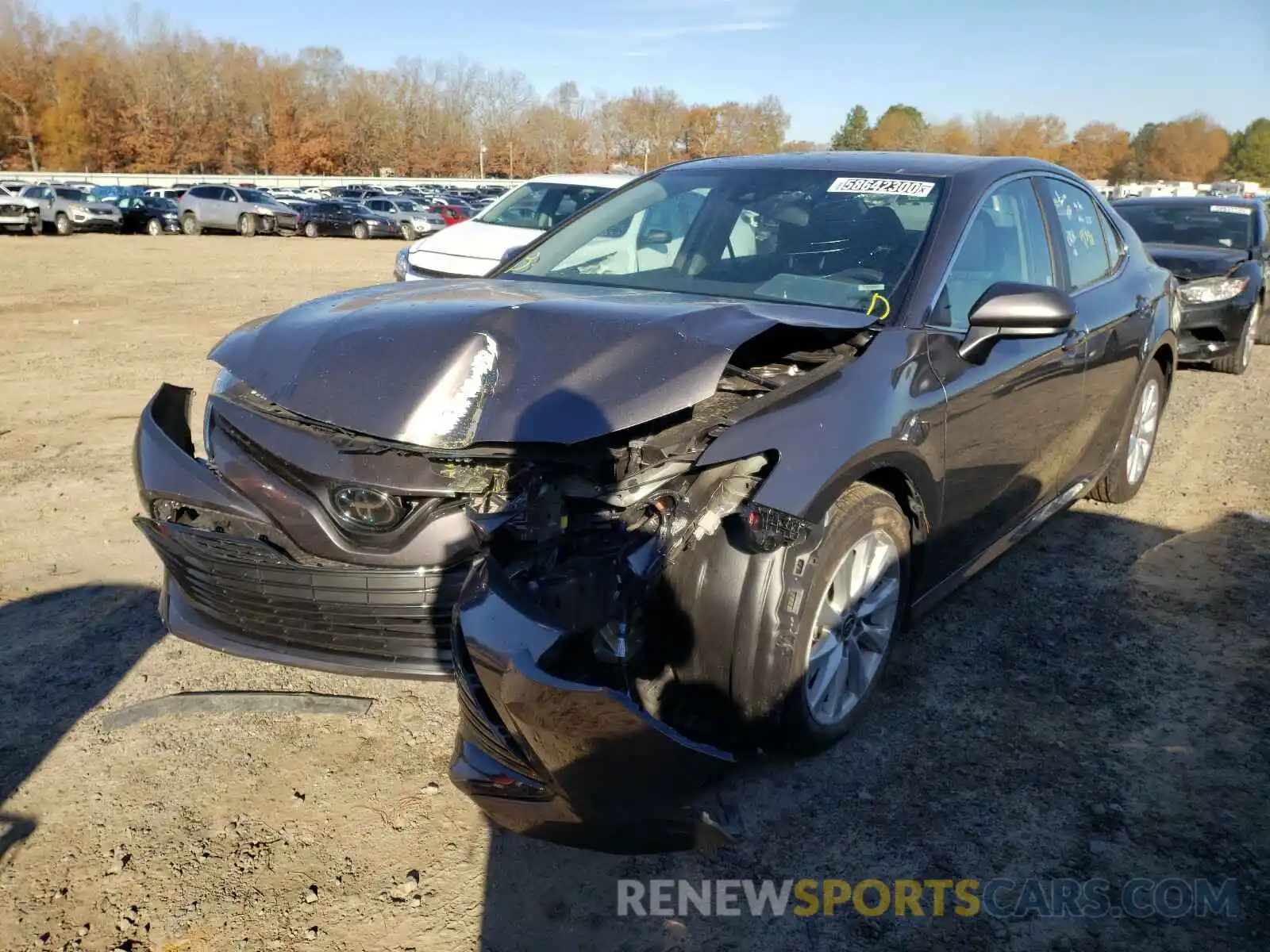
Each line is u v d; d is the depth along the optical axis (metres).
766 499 2.54
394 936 2.38
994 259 3.73
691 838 2.44
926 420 3.03
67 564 4.44
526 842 2.70
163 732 3.17
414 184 68.94
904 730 3.19
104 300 14.62
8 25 77.06
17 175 57.22
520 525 2.50
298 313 3.18
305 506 2.76
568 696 2.24
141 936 2.37
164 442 3.09
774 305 3.23
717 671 2.67
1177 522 5.03
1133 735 3.17
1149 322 4.82
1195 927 2.40
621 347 2.65
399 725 3.23
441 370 2.64
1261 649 3.71
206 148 81.62
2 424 6.93
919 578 3.27
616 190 4.48
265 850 2.66
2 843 2.68
